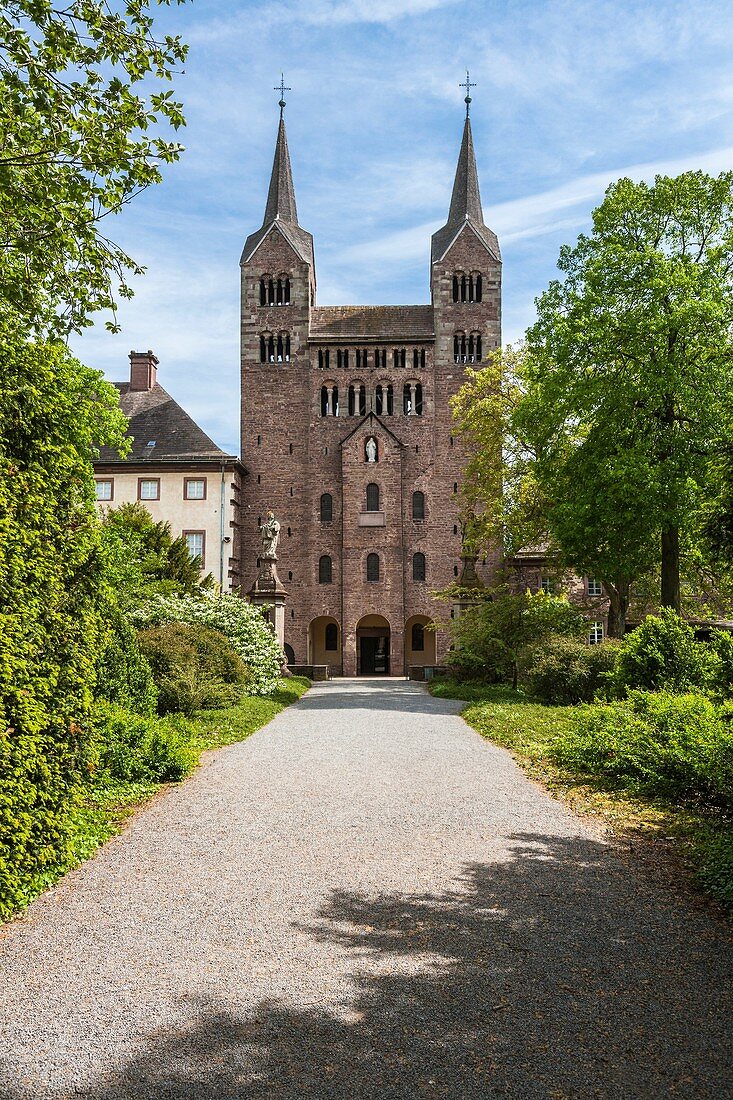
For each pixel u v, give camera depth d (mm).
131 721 12945
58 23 10656
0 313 11953
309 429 60406
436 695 31625
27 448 8180
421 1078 4402
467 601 39969
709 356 26797
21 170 11484
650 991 5391
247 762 14117
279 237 61656
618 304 28594
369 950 6035
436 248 62594
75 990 5395
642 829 9578
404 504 59469
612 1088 4324
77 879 7703
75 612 8664
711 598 36781
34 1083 4344
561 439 30531
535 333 30844
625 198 29094
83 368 21297
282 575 59469
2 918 6680
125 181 11836
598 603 42562
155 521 55438
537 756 14547
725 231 28953
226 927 6484
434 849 8680
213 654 23391
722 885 7328
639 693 15602
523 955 5961
